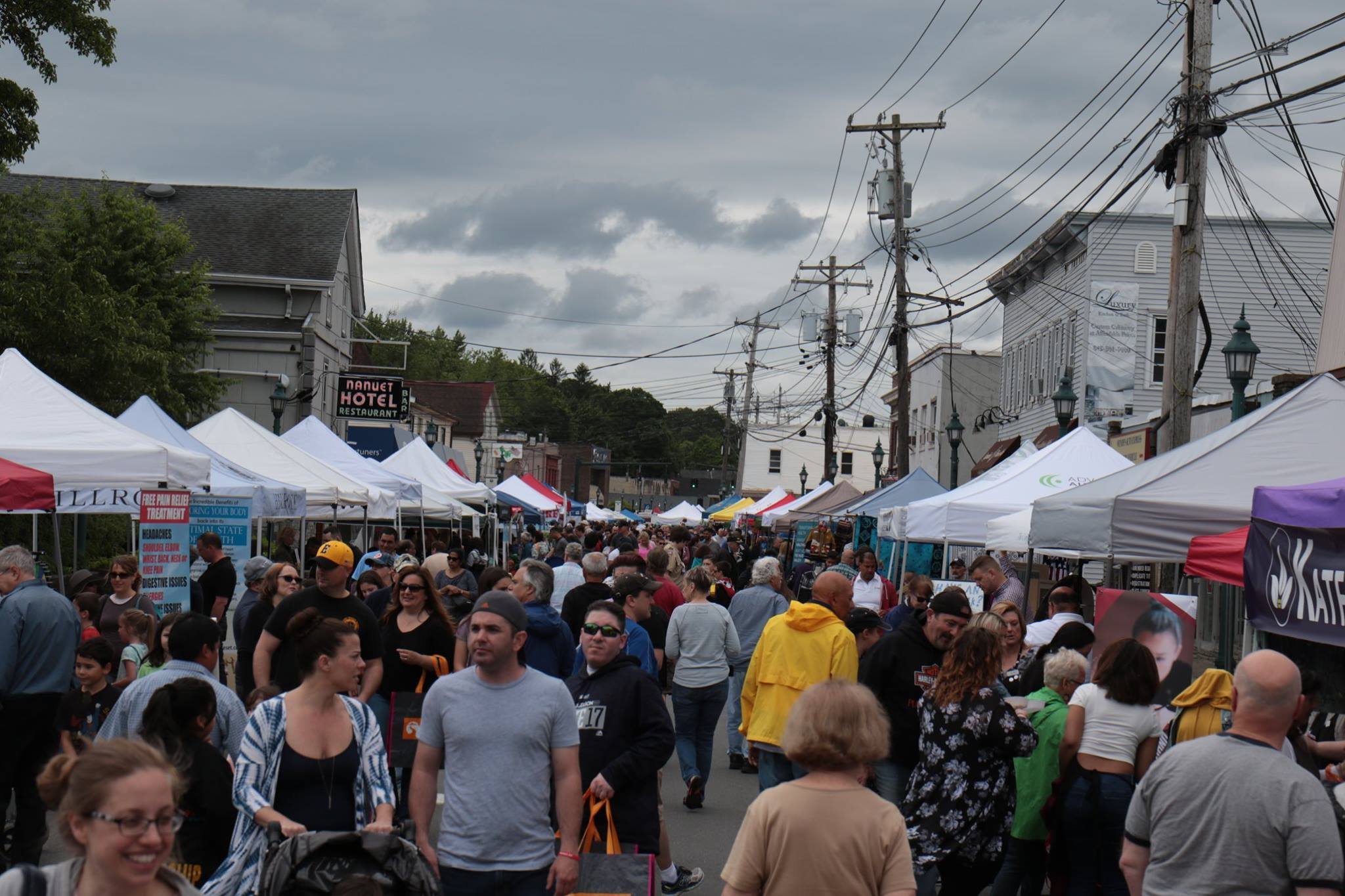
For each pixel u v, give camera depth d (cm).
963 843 634
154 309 2989
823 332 4747
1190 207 1505
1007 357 4003
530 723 545
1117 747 673
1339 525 595
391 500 2134
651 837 642
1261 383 1923
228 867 508
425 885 459
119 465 1224
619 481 14488
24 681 800
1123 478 1044
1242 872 423
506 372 14262
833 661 859
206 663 626
